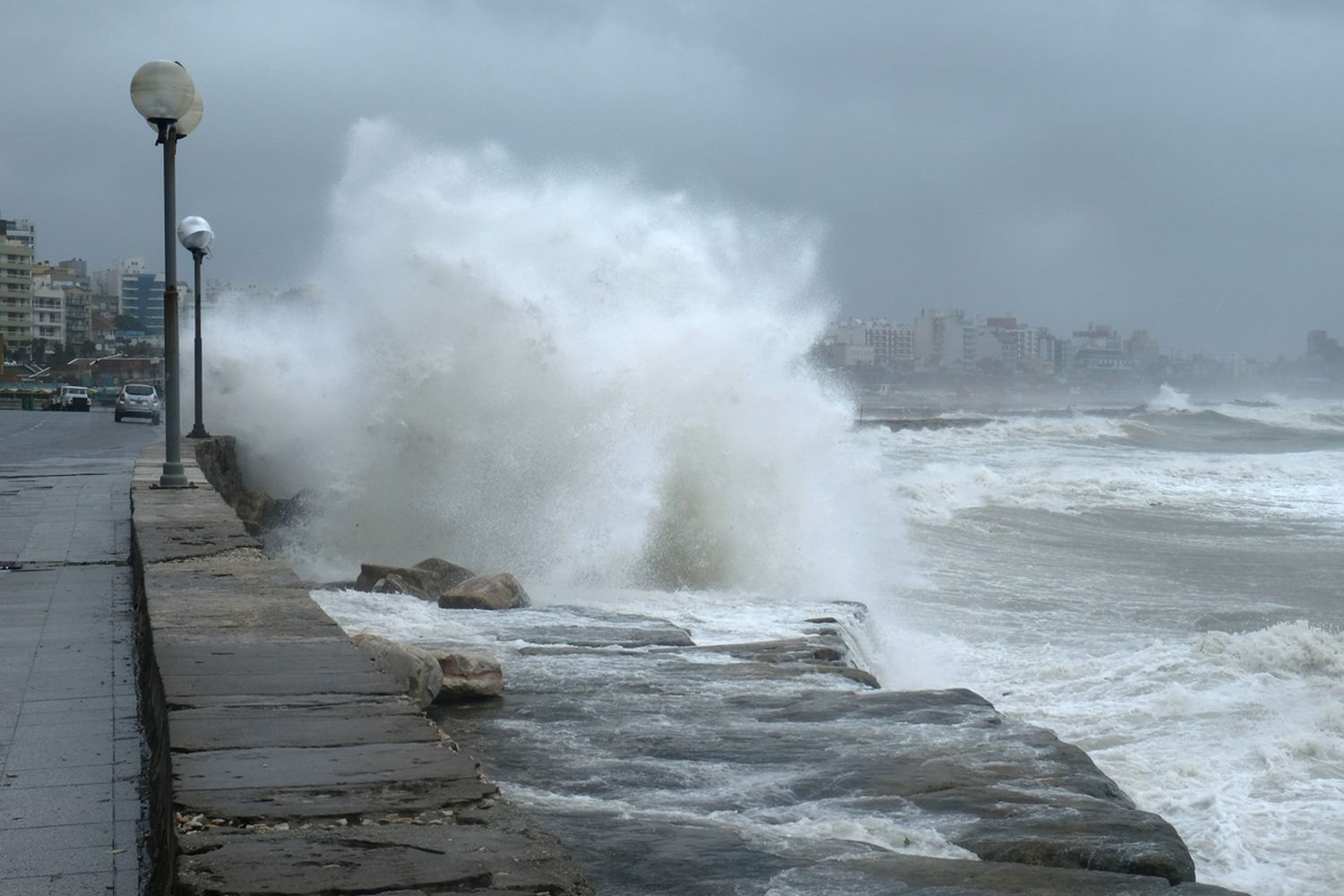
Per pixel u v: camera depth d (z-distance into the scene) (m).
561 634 9.30
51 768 4.86
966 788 5.30
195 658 5.16
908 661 11.02
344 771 3.69
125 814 4.34
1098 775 5.54
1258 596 15.08
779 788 5.31
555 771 5.59
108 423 45.00
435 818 3.36
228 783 3.57
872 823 4.80
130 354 165.88
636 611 11.23
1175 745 8.38
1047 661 11.11
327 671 4.95
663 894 3.95
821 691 7.29
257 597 6.71
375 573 11.59
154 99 12.16
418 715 4.31
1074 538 20.39
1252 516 23.84
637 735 6.23
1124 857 4.39
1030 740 6.15
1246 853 6.41
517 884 2.96
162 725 4.47
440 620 9.77
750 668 8.02
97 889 3.70
